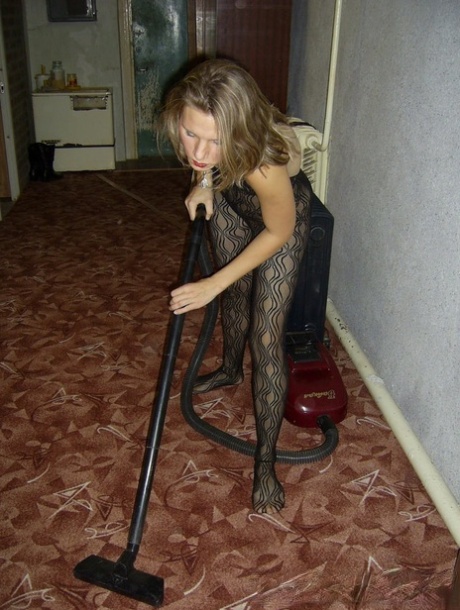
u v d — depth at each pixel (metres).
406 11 1.82
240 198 1.54
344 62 2.43
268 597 1.42
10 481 1.76
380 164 2.09
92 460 1.85
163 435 1.96
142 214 4.27
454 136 1.55
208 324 1.90
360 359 2.33
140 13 5.35
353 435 1.98
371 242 2.22
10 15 4.52
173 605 1.40
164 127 1.26
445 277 1.65
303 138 2.59
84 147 5.32
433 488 1.70
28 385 2.22
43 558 1.51
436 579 1.46
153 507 1.67
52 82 5.28
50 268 3.29
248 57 3.29
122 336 2.58
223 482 1.77
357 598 1.41
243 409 2.10
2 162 4.43
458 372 1.60
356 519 1.64
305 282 2.12
